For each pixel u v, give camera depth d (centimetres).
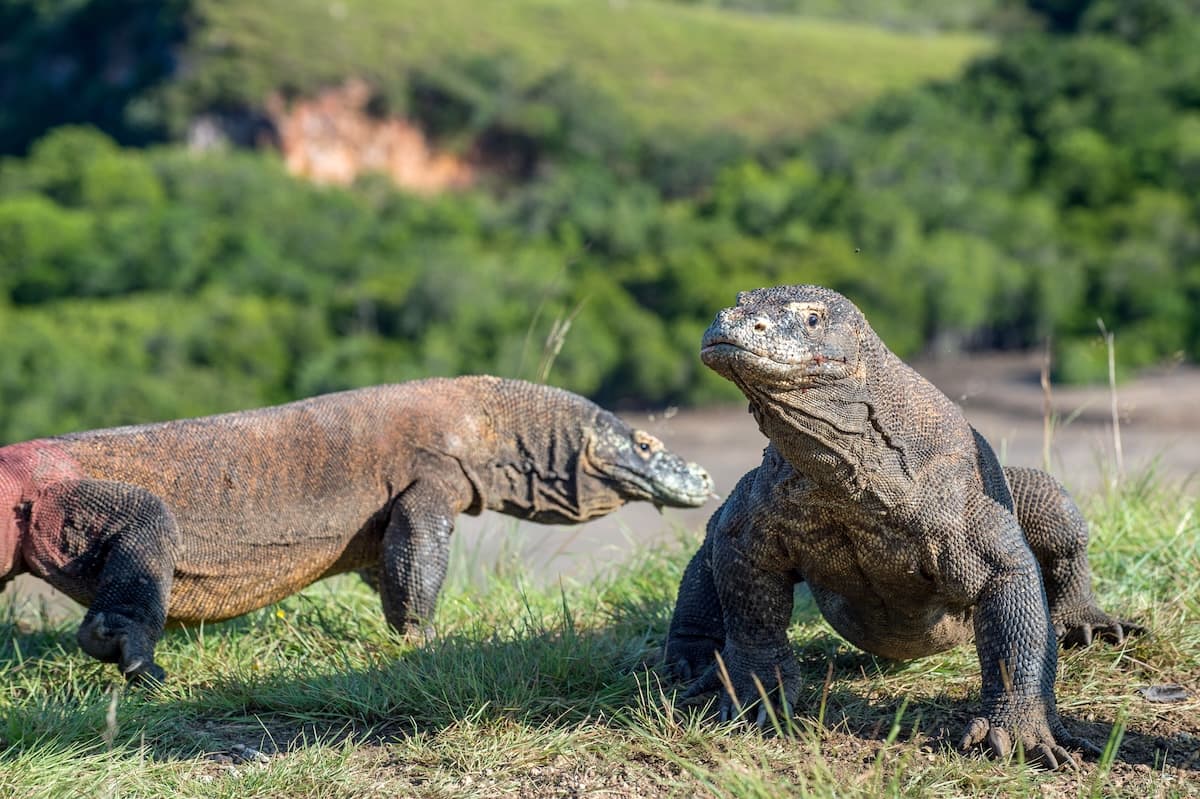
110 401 7275
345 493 873
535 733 629
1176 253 9138
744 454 5844
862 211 9456
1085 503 950
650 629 807
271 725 686
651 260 8956
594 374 7481
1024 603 593
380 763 621
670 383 7456
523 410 945
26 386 7325
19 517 764
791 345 537
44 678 775
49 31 15638
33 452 786
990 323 8469
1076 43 12544
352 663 757
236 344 7881
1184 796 544
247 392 7575
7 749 639
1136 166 10581
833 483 579
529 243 9825
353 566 896
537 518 956
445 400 920
